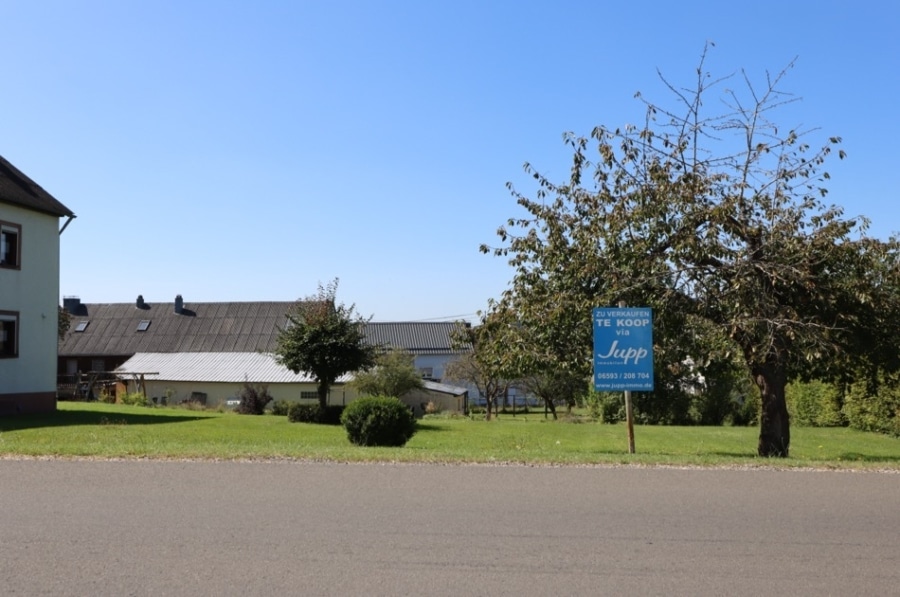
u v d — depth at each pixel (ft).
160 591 18.97
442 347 229.86
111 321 208.85
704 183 50.78
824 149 50.85
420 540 23.40
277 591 19.07
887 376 56.70
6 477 31.83
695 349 51.39
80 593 18.80
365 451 39.68
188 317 208.33
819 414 103.45
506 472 33.94
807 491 30.71
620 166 52.44
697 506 28.04
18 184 93.50
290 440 65.05
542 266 54.39
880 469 35.65
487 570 20.83
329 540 23.27
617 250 51.60
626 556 22.15
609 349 43.52
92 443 45.47
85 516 25.72
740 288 49.37
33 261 93.61
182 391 159.22
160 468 33.96
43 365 95.30
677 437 79.25
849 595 19.35
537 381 139.64
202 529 24.26
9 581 19.54
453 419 130.62
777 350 48.73
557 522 25.62
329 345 104.63
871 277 51.01
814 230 50.75
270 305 211.41
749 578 20.47
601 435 81.20
